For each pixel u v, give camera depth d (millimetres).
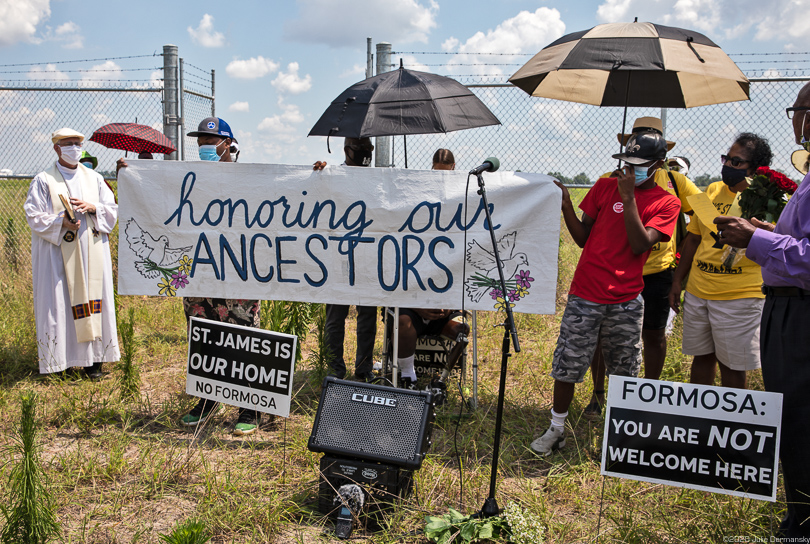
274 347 3920
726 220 2756
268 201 4457
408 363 5117
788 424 2746
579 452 3994
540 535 2990
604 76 4703
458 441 4262
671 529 3043
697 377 4512
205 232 4527
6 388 5340
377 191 4352
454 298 4340
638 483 3650
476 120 4512
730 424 2992
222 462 3881
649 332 4621
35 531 2838
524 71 4242
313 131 4578
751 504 3244
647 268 4512
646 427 3123
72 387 5234
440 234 4312
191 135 4945
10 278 8531
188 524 2824
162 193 4539
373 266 4402
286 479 3648
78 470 3719
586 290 3979
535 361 6164
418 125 4309
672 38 3871
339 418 3359
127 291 4613
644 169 3748
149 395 5207
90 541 3043
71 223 5352
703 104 4512
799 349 2660
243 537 3111
